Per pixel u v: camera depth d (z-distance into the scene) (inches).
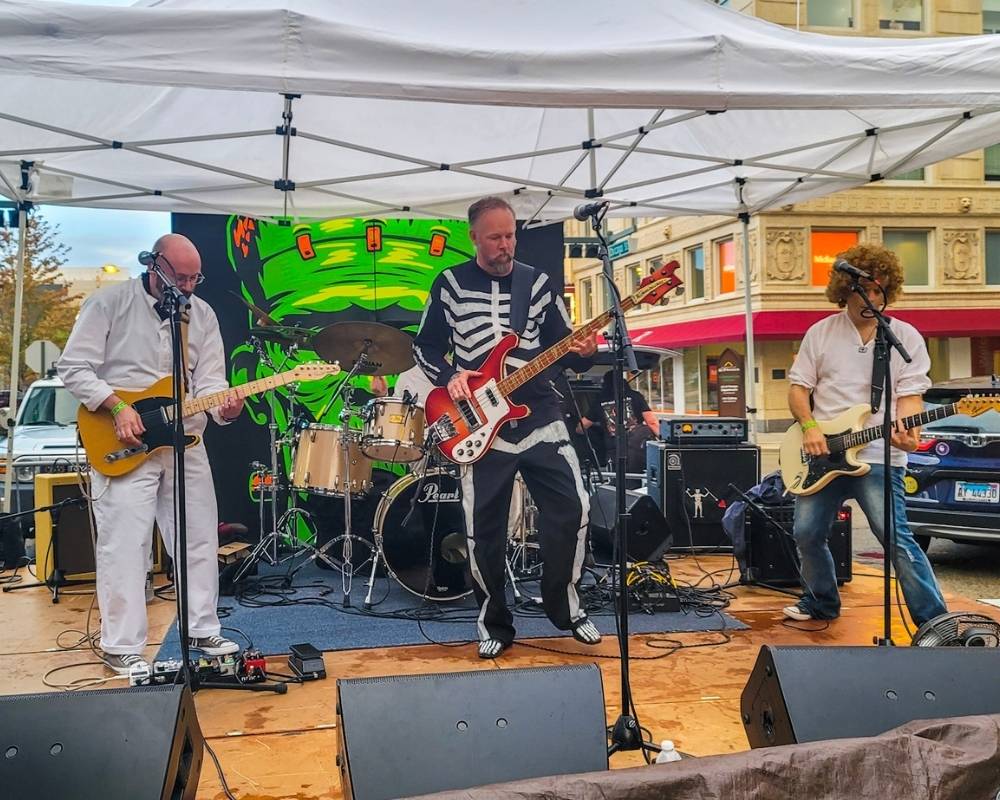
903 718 79.8
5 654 159.0
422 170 205.8
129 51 107.0
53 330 788.6
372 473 221.9
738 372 781.3
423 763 73.0
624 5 126.8
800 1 745.6
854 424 152.2
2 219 241.4
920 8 775.7
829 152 216.4
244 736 116.2
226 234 255.3
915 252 800.3
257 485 232.1
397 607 191.6
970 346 815.7
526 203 251.4
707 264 837.2
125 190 225.0
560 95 118.6
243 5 121.0
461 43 115.4
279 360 256.4
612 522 200.1
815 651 83.4
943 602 148.9
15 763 70.2
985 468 227.5
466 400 148.0
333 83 111.6
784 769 66.4
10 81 164.2
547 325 157.4
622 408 111.0
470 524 152.2
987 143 195.5
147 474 141.7
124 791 69.8
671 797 64.2
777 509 205.9
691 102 123.1
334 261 263.6
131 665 139.7
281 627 174.1
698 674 141.7
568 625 157.6
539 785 62.9
